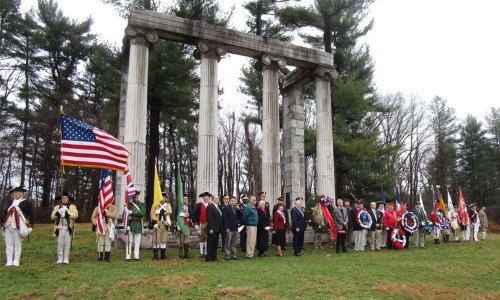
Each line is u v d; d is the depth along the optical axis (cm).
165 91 2725
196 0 2636
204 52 2172
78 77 4103
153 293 962
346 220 1781
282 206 1677
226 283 1053
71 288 996
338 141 2983
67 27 3959
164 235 1466
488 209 5416
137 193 1452
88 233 2227
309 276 1161
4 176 4016
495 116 6194
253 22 3067
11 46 3878
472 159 6000
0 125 3756
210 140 2081
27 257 1427
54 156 3812
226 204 1509
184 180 4853
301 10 2909
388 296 995
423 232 1984
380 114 5016
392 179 3325
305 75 2583
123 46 2220
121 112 2250
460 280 1228
